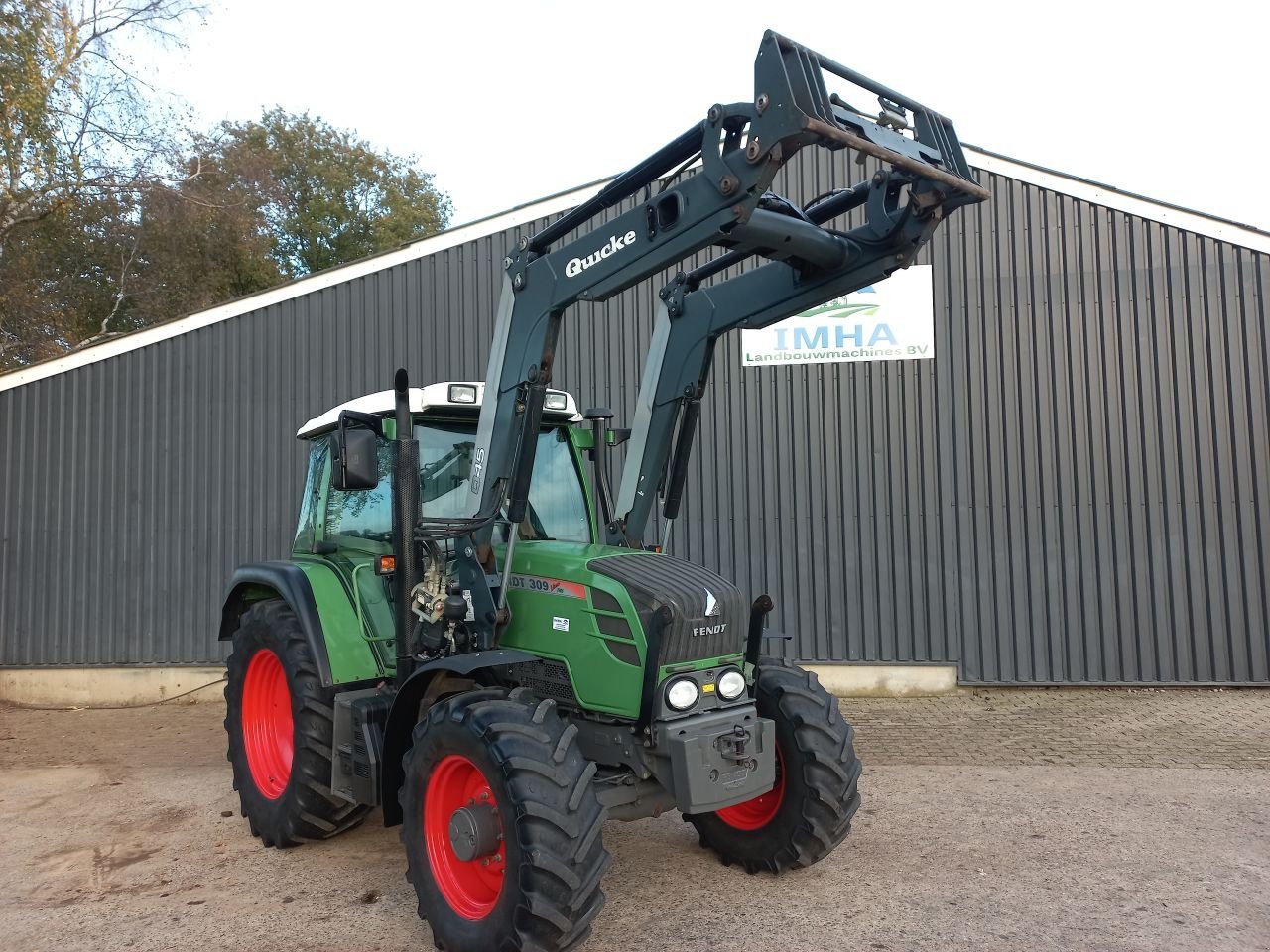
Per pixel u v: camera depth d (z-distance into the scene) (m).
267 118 28.44
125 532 9.12
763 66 3.02
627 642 3.51
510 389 3.97
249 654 5.00
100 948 3.52
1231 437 8.11
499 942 3.02
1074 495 8.25
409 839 3.51
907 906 3.74
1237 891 3.86
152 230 19.59
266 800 4.71
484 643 3.81
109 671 8.99
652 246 3.43
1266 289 8.12
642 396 4.76
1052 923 3.57
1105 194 8.34
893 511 8.43
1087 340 8.32
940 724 7.14
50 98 13.23
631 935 3.51
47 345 17.44
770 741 3.63
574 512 4.69
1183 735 6.62
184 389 9.17
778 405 8.61
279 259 28.05
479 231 9.02
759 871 4.11
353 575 4.65
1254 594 8.00
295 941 3.55
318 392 9.09
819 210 4.11
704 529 8.63
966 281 8.47
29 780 6.15
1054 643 8.20
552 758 3.14
